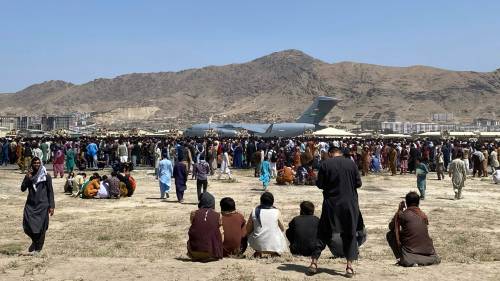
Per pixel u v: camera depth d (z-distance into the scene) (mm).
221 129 84562
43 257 10797
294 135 86812
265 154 33906
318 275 8922
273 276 8852
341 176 8492
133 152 38875
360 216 8875
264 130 88125
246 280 8547
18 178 29953
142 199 21984
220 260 10430
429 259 9852
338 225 8516
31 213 11375
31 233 11367
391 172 35844
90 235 14227
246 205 19953
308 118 92500
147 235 14242
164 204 20469
